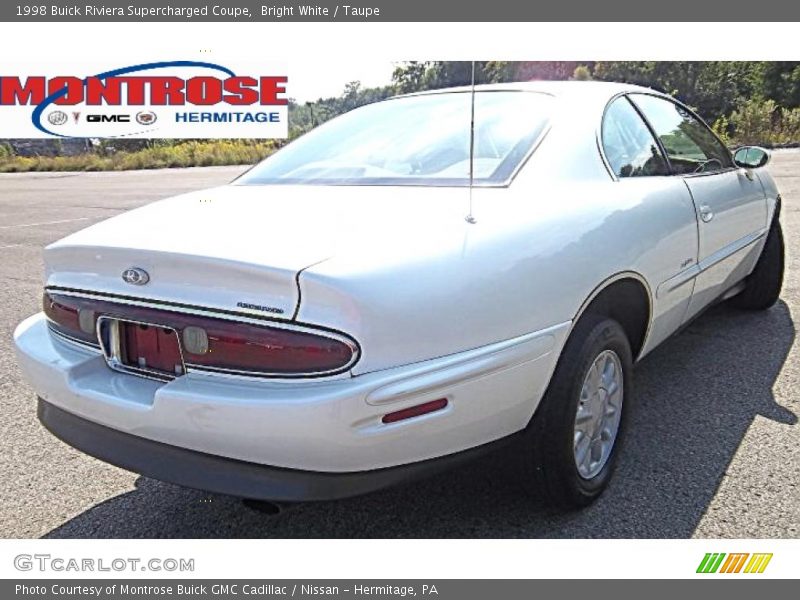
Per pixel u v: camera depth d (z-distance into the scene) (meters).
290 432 1.83
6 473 2.93
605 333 2.46
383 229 2.08
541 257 2.23
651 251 2.74
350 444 1.85
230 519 2.58
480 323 2.04
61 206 13.62
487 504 2.59
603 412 2.61
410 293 1.91
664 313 2.99
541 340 2.20
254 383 1.89
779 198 4.54
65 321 2.30
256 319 1.88
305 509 2.61
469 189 2.37
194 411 1.90
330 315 1.83
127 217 2.48
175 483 2.00
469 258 2.06
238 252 1.95
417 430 1.95
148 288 2.05
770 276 4.52
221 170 25.77
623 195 2.71
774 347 4.06
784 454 2.87
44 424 2.35
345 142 3.01
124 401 2.04
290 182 2.77
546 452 2.34
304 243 1.99
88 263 2.20
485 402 2.08
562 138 2.68
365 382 1.83
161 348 2.05
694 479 2.71
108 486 2.83
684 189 3.17
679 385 3.57
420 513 2.55
